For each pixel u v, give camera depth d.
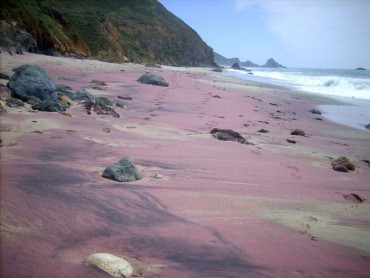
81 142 7.82
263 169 7.70
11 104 10.47
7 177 5.08
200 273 3.42
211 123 12.80
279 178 7.20
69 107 11.92
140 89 20.59
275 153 9.46
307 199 6.06
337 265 3.90
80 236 3.80
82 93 13.87
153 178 6.18
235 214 5.01
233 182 6.52
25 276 2.89
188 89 23.80
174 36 93.06
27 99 11.52
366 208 5.93
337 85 38.16
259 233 4.48
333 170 8.55
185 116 13.57
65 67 27.66
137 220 4.42
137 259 3.53
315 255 4.07
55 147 7.18
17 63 23.95
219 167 7.37
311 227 4.88
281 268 3.70
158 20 96.94
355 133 14.34
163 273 3.33
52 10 46.56
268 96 25.52
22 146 6.92
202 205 5.19
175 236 4.12
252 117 15.59
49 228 3.84
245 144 10.01
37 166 5.83
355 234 4.79
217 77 44.25
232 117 14.86
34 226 3.82
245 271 3.56
